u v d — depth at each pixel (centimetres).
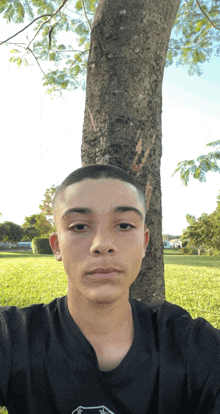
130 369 83
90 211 75
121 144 164
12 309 103
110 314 82
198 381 84
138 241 79
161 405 83
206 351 87
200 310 525
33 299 602
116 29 172
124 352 86
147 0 175
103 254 72
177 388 84
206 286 787
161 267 175
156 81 180
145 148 169
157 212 174
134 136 166
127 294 87
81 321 85
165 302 111
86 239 75
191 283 831
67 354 85
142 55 172
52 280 819
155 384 84
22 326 94
